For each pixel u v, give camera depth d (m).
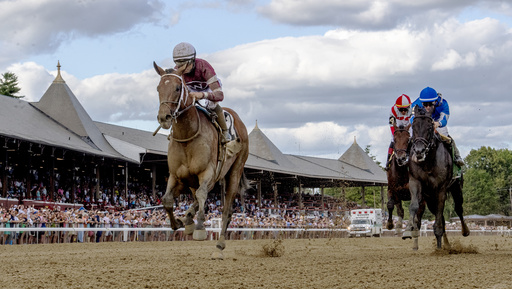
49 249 13.88
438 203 9.87
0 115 24.11
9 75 58.97
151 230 21.73
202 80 7.96
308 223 33.50
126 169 29.50
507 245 16.89
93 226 19.89
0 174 23.86
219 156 8.01
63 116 28.48
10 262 8.32
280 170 40.38
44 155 26.44
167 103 7.20
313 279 5.72
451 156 10.01
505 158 100.75
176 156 7.53
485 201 84.25
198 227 7.26
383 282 5.46
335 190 63.34
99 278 5.80
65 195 26.31
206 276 6.01
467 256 8.92
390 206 12.29
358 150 58.62
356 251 12.34
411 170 9.81
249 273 6.27
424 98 10.00
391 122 11.20
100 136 30.03
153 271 6.51
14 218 17.58
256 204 39.38
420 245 16.25
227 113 8.43
